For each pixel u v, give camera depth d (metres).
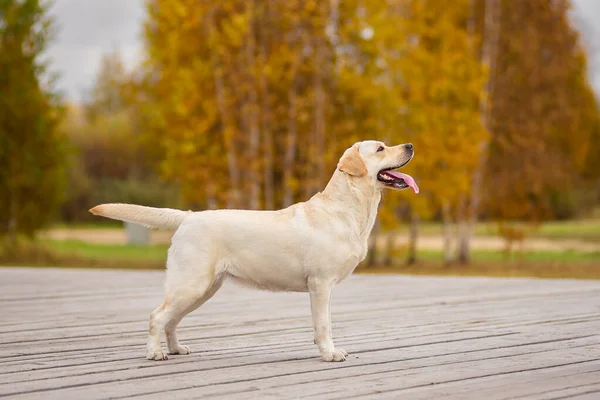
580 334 5.88
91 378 4.30
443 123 16.30
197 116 15.55
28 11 16.69
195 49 15.61
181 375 4.39
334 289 9.27
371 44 15.57
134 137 38.69
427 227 35.59
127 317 6.91
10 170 16.45
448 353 5.10
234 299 8.23
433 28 17.27
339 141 15.86
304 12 15.50
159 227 4.94
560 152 19.33
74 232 32.88
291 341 5.64
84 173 38.78
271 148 16.28
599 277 13.08
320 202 4.94
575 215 37.56
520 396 3.85
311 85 15.98
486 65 16.84
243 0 15.54
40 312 7.25
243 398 3.82
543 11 18.45
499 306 7.62
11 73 16.50
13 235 16.77
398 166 5.02
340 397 3.84
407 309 7.43
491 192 18.58
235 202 15.66
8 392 3.96
